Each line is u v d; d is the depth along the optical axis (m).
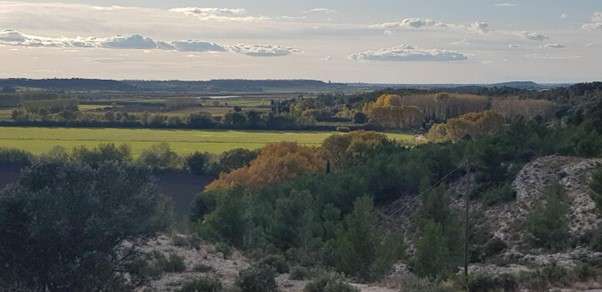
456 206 65.56
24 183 22.08
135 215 21.91
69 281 20.75
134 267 22.98
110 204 21.97
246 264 34.38
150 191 22.70
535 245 50.75
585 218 52.19
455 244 44.66
